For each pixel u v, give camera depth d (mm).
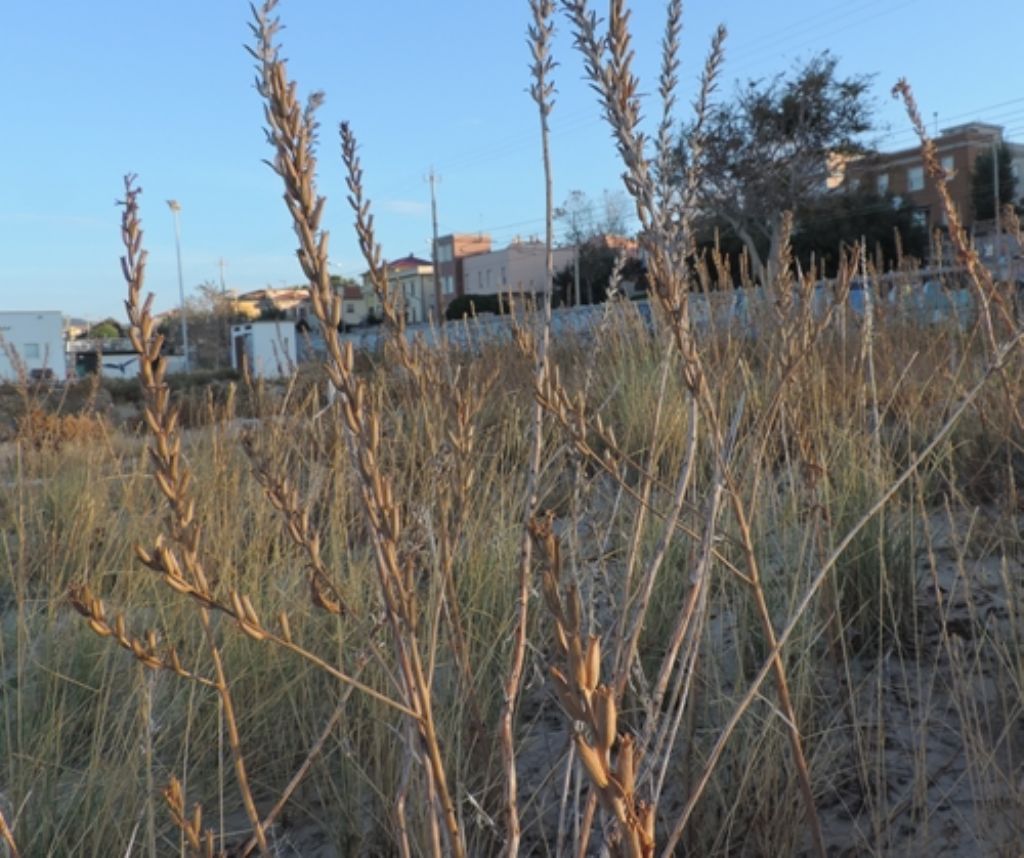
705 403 1783
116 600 3184
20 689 2686
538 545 1100
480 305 31641
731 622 2922
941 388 4145
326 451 3459
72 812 2449
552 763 2562
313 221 1142
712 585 3109
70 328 43438
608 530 2414
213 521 3426
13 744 2725
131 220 1162
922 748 2262
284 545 3545
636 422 4465
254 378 4152
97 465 4977
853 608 3174
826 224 34500
